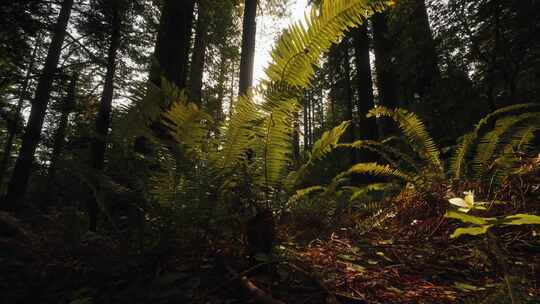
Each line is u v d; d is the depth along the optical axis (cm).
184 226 178
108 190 188
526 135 306
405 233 267
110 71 779
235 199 188
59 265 183
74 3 794
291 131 176
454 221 246
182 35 426
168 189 175
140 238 175
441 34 686
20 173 678
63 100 814
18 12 586
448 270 190
